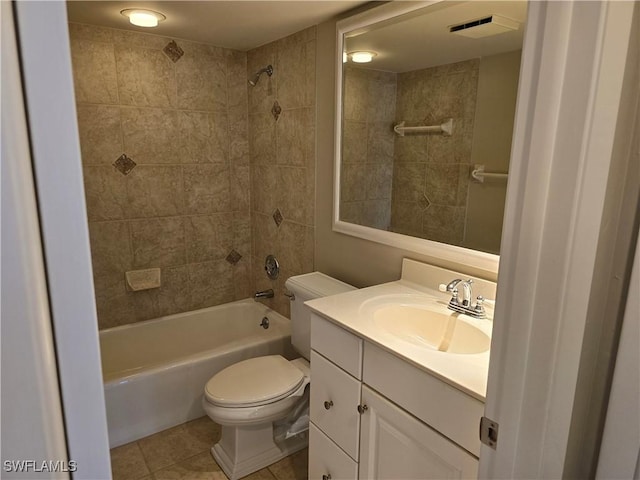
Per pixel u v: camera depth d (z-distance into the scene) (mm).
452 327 1480
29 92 373
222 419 1784
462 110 1558
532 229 693
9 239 372
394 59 1771
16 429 407
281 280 2764
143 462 2023
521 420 763
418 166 1753
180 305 2834
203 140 2709
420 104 1706
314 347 1621
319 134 2244
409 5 1642
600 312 747
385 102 1844
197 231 2805
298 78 2336
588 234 661
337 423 1541
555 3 613
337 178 2139
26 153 378
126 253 2570
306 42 2236
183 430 2254
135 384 2137
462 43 1521
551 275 683
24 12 361
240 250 3020
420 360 1177
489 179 1505
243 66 2764
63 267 413
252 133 2824
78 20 2145
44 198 394
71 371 437
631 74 654
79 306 429
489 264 1523
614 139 652
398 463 1305
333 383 1532
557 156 648
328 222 2273
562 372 714
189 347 2842
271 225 2775
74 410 447
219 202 2854
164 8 1925
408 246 1819
